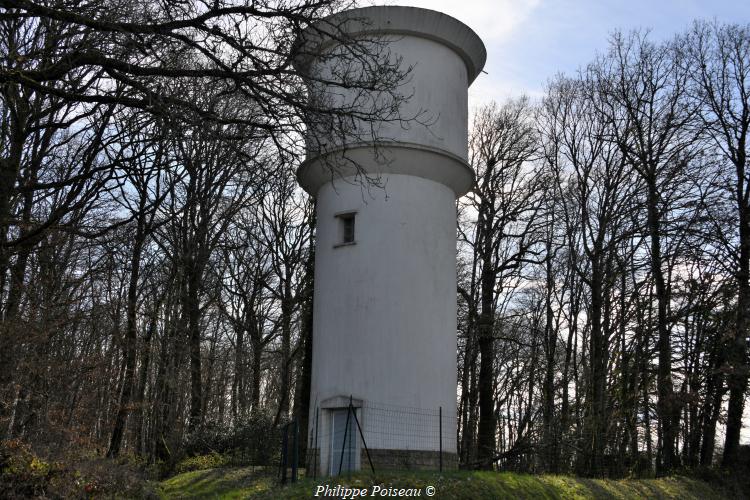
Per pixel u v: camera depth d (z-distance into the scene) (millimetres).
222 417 29000
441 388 17984
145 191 22031
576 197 31125
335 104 18438
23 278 17047
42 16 10547
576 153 31344
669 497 21891
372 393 17328
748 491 24859
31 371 15977
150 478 19281
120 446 22641
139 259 25016
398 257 18141
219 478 19953
